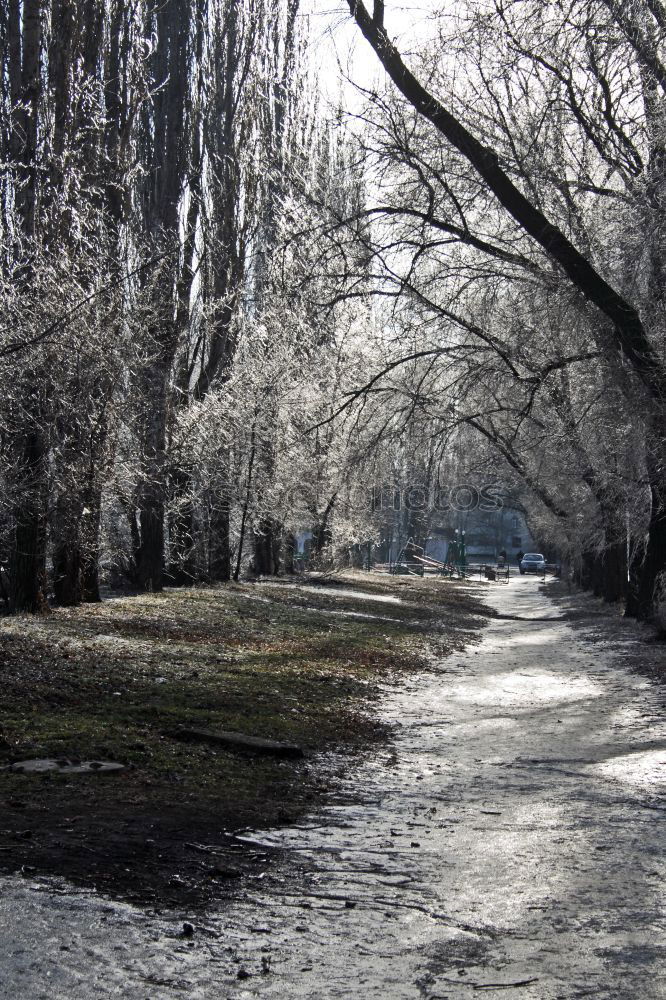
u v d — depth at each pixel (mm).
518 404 22531
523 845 7035
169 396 26828
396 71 18047
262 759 10273
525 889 5945
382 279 19641
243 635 22609
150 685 14055
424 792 9133
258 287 33219
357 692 16156
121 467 23609
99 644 17312
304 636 24047
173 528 33125
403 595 46812
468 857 6719
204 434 30297
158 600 27062
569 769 10258
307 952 4773
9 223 18250
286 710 13391
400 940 5027
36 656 14914
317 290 19875
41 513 19641
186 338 29656
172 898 5387
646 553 26641
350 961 4695
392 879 6172
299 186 20469
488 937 5102
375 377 21328
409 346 21547
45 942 4492
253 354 34469
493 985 4418
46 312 17312
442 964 4691
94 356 18859
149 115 28516
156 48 27672
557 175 19469
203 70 29547
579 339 20328
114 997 4016
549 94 18672
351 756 10953
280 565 50375
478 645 27719
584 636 27828
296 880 6023
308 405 33969
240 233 31609
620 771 10031
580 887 5977
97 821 6906
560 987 4395
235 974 4402
